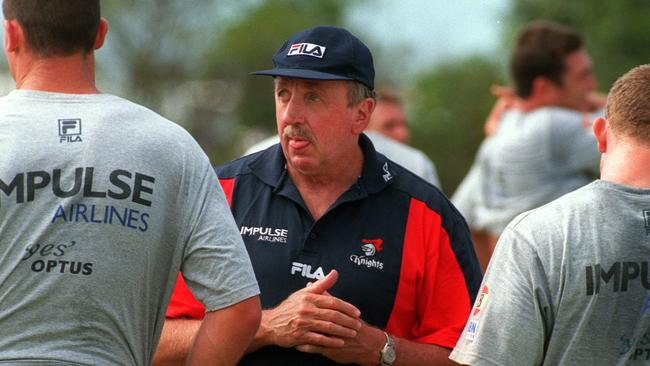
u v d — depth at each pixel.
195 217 10.75
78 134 10.46
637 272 10.70
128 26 103.62
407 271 12.88
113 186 10.38
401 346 12.62
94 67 11.17
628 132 11.15
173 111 104.06
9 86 73.94
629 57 54.28
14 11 10.75
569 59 20.31
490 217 20.88
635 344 10.69
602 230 10.80
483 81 73.44
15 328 10.08
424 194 13.27
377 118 23.58
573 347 10.68
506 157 20.39
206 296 10.72
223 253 10.69
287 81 12.86
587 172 20.00
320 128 12.72
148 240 10.49
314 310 12.17
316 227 12.87
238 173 13.47
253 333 10.80
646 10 54.84
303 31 13.16
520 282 10.81
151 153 10.63
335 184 13.11
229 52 98.69
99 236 10.27
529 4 58.16
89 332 10.19
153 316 10.80
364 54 13.09
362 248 12.84
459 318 12.95
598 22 55.19
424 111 74.62
